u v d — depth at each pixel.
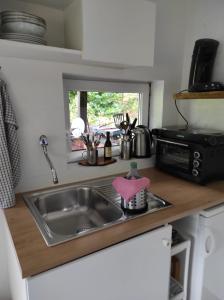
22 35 0.95
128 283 0.96
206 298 1.33
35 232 0.93
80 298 0.83
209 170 1.39
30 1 1.17
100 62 1.17
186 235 1.28
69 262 0.79
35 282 0.73
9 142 1.16
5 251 1.35
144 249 0.97
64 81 1.49
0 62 1.13
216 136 1.33
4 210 1.12
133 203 1.06
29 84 1.22
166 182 1.47
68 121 1.57
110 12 1.07
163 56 1.72
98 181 1.49
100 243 0.85
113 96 1.75
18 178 1.23
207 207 1.18
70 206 1.39
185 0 1.73
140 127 1.77
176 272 1.30
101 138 1.72
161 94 1.81
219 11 1.55
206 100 1.72
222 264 1.35
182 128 1.74
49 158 1.33
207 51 1.51
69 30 1.20
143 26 1.19
